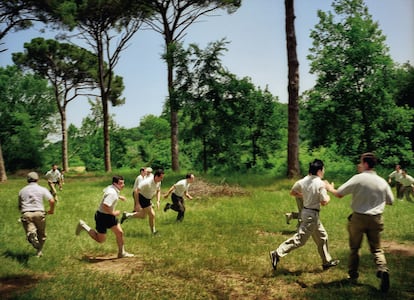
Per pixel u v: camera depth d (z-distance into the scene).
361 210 5.42
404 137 24.12
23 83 47.69
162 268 6.47
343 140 25.17
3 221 10.41
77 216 11.46
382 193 5.39
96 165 51.72
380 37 23.83
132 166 47.62
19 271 6.23
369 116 24.09
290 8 20.41
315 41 24.91
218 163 27.97
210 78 25.48
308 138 26.02
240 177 22.20
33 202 6.88
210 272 6.32
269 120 28.69
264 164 29.23
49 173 16.77
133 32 33.22
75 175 36.94
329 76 24.34
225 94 26.11
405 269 6.17
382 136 23.72
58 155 52.38
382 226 5.36
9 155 45.03
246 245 8.01
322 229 6.07
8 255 7.04
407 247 7.70
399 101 27.33
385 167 24.36
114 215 7.08
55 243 7.98
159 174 8.88
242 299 5.18
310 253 7.28
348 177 22.77
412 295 5.09
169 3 27.77
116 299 5.04
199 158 28.69
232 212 12.02
